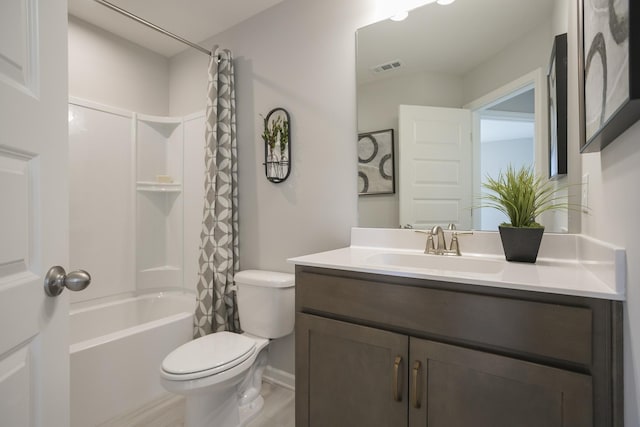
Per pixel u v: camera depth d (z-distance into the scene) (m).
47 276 0.69
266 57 2.07
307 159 1.90
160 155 2.66
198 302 2.09
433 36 1.53
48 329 0.69
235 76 2.22
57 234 0.72
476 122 1.41
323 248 1.84
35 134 0.66
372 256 1.39
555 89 1.23
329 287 1.19
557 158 1.23
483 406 0.89
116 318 2.29
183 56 2.62
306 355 1.24
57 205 0.72
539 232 1.17
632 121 0.62
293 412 1.69
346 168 1.76
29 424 0.64
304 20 1.92
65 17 0.75
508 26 1.35
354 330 1.11
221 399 1.47
